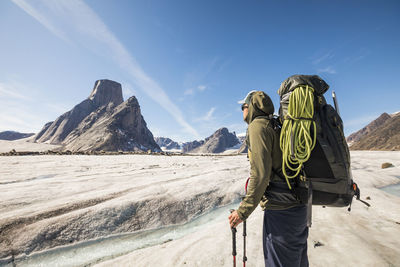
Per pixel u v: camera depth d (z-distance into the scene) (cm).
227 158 1619
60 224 338
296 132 135
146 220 404
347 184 129
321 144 130
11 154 1409
